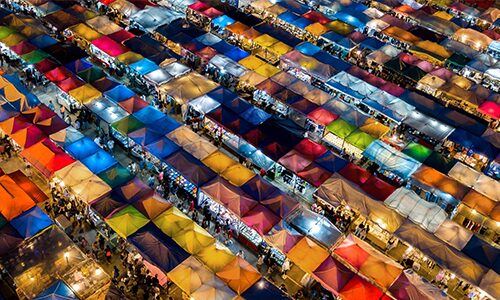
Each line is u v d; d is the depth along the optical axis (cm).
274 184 3759
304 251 2967
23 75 4512
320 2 6306
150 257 2811
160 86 4294
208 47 4928
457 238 3212
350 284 2795
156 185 3575
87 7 5769
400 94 4622
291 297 2864
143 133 3703
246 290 2705
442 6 6844
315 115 4175
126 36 4956
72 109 4150
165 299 2884
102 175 3300
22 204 2961
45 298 2511
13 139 3500
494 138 4200
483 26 6644
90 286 2655
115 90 4125
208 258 2841
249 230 3244
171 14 5472
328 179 3506
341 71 4853
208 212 3381
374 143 3919
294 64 4928
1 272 2786
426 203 3416
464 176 3744
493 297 2873
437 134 4188
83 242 3069
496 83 5262
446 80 4956
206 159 3559
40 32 4762
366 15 6100
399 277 2869
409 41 5659
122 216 2998
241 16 5656
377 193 3472
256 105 4516
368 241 3359
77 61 4406
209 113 4016
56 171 3266
